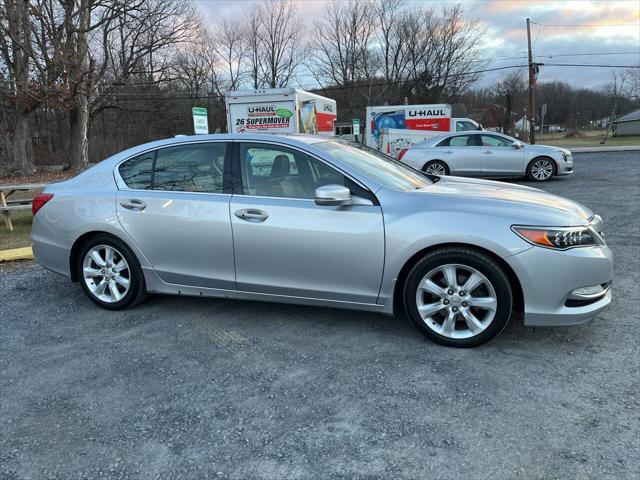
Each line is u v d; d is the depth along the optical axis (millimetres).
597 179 12727
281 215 3607
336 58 52969
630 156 21250
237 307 4293
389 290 3453
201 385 3004
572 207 3562
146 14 28688
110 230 4137
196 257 3922
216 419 2652
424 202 3422
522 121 64188
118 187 4211
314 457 2328
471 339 3320
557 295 3145
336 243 3473
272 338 3646
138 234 4062
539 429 2477
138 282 4168
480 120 59875
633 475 2131
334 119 17703
